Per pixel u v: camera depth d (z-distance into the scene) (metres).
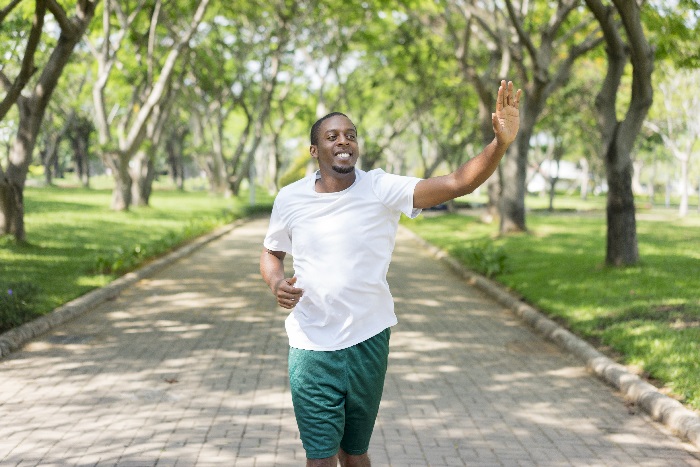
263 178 82.75
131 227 23.14
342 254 3.48
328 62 33.69
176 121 55.56
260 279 14.28
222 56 38.22
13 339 8.23
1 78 16.38
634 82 13.45
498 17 23.00
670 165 55.19
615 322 9.36
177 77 33.66
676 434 5.85
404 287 13.73
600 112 13.98
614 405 6.60
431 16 24.75
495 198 28.88
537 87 21.17
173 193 54.00
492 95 23.84
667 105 34.88
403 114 41.06
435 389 7.04
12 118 28.55
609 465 5.21
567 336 8.91
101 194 43.88
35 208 29.08
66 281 12.28
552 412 6.38
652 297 10.89
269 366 7.73
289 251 3.78
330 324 3.52
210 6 32.19
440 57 29.22
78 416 6.03
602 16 13.19
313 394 3.52
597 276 13.05
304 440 3.56
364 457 3.75
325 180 3.54
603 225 28.61
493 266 14.25
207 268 15.84
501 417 6.22
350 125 3.52
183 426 5.82
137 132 28.33
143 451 5.28
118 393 6.68
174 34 27.97
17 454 5.19
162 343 8.71
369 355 3.54
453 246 19.73
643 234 23.83
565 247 19.05
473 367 7.90
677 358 7.44
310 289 3.53
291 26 33.88
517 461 5.26
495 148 3.19
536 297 11.42
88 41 27.09
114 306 11.08
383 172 3.57
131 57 29.44
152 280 13.90
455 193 3.35
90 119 53.66
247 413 6.17
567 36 21.75
